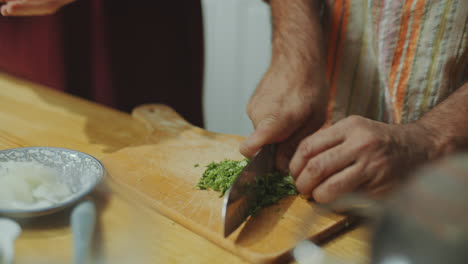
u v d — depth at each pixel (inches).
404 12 48.9
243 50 102.1
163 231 34.0
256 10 96.6
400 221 14.9
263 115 44.2
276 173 41.8
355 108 57.7
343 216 34.9
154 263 29.9
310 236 32.4
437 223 13.8
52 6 47.5
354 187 35.3
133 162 44.8
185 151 48.1
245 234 32.8
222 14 102.5
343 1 53.6
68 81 90.2
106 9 81.4
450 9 46.3
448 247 13.5
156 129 53.7
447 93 49.7
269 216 35.4
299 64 48.8
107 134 53.7
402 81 51.4
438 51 48.3
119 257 27.2
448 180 14.5
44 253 26.7
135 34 84.9
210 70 109.8
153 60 88.0
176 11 85.7
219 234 32.4
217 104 112.2
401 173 35.6
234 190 32.4
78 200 30.7
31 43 89.3
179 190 39.4
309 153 37.2
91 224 28.6
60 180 35.0
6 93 65.2
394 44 50.7
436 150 37.3
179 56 90.0
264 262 30.3
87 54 89.7
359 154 35.4
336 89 57.5
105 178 33.5
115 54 85.5
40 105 61.5
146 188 39.5
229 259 31.0
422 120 39.9
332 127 38.0
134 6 82.3
